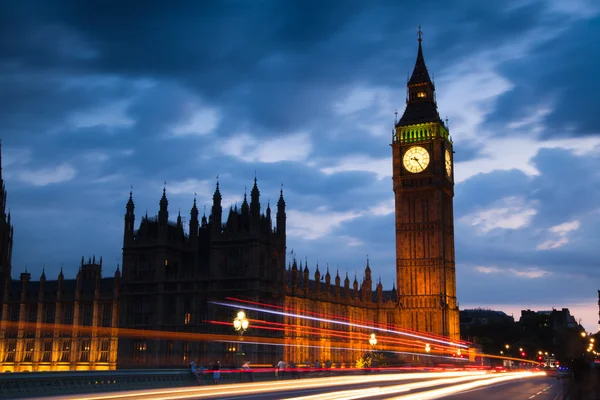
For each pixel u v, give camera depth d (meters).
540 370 151.25
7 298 150.75
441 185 157.62
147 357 120.25
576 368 28.53
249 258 116.62
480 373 115.62
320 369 94.25
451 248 163.50
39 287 153.88
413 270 156.50
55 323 143.00
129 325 123.50
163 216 125.00
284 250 126.12
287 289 129.38
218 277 117.75
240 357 96.81
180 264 127.75
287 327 125.25
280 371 79.19
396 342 154.88
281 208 127.81
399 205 161.12
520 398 48.97
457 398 47.44
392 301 159.00
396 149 163.50
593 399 27.44
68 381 50.00
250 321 113.31
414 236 158.25
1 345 148.50
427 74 169.38
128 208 128.25
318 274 142.12
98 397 43.91
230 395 46.44
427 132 162.12
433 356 149.62
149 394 47.12
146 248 124.94
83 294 142.12
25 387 46.00
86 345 138.75
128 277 125.38
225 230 119.44
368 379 80.31
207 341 115.56
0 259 171.88
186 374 63.69
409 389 57.56
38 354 143.50
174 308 120.69
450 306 156.88
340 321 148.50
